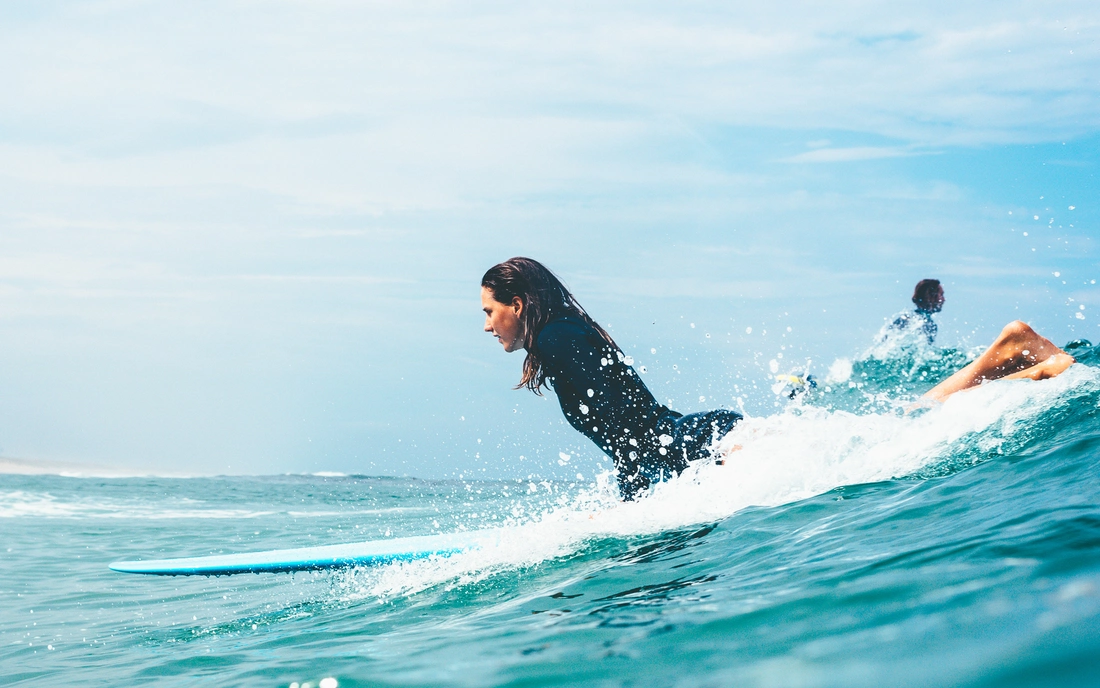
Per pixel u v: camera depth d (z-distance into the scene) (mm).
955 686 868
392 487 19922
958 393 3328
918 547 1748
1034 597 1161
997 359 3535
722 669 1139
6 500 12188
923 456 2934
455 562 3010
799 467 3004
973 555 1543
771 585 1691
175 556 5605
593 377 3004
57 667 2504
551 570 2568
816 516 2465
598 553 2658
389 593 2867
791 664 1090
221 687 1732
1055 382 3205
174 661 2336
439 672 1444
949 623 1114
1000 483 2309
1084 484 2053
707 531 2590
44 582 4488
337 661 1800
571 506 3400
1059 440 2656
